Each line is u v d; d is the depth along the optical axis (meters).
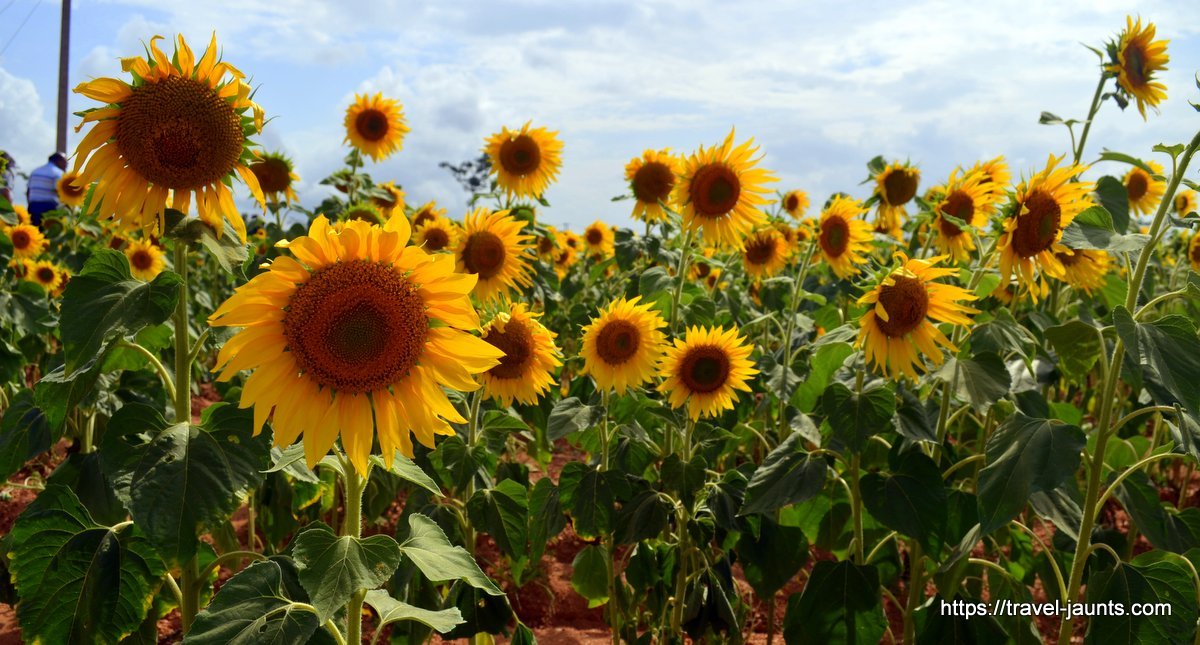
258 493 4.48
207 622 2.25
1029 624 3.88
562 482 4.12
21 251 9.06
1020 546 4.60
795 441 3.89
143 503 2.50
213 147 2.65
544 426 5.59
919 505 3.57
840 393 3.71
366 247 2.27
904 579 5.52
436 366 2.34
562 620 5.39
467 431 4.34
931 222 6.09
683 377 4.36
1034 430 3.29
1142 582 3.28
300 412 2.29
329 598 2.14
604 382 4.35
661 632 4.31
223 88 2.67
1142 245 3.21
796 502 3.62
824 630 3.74
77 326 2.59
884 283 3.62
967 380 3.56
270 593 2.37
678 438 4.90
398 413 2.34
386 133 8.79
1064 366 3.76
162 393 4.53
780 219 7.06
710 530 4.09
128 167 2.66
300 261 2.24
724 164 5.44
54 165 14.64
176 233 2.65
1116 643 3.26
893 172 7.23
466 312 2.30
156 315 2.64
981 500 3.27
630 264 6.39
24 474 7.14
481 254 5.38
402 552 2.38
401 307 2.27
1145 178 8.13
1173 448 3.60
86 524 2.88
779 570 4.05
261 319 2.25
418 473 2.51
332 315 2.24
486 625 3.86
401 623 3.96
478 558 4.38
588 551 4.59
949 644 3.64
